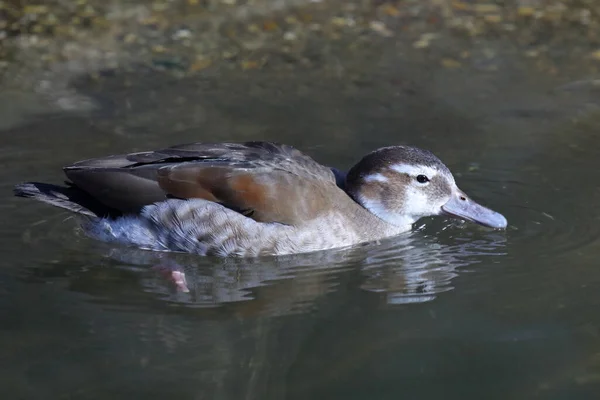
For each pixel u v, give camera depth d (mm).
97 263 12055
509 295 11047
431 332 10273
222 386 9289
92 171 12398
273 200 12094
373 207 13078
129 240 12430
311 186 12406
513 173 14375
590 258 11875
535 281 11359
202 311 10820
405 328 10375
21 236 12672
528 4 20516
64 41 18688
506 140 15469
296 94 17156
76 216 12953
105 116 16188
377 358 9789
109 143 15188
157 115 16266
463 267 11883
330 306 10922
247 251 12172
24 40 18641
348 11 20344
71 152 14844
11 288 11289
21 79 17328
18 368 9562
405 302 10961
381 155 13141
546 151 15078
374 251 12555
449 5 20516
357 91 17266
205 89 17266
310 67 18141
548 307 10719
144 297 11172
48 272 11742
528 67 18125
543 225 12883
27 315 10648
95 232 12602
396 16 20203
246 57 18469
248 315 10719
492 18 20125
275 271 11930
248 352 9914
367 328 10383
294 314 10734
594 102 16750
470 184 14047
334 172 13516
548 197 13641
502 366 9609
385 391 9219
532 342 10023
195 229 12094
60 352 9875
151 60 18250
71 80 17406
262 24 19766
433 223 13539
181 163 12312
